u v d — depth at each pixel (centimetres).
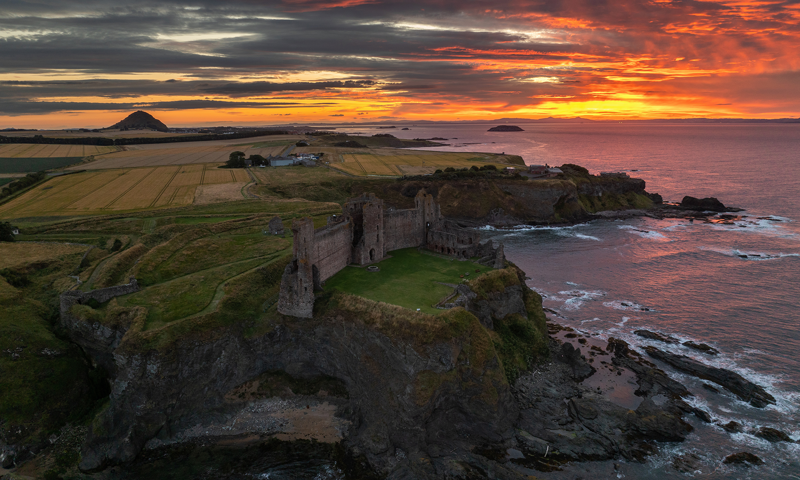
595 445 6384
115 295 8219
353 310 7531
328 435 6744
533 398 7294
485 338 7138
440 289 8238
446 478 5875
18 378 6956
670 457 6194
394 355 6944
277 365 7738
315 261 8188
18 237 11562
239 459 6391
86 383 7438
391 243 10412
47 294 8894
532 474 5994
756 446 6338
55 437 6744
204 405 7175
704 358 8256
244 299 8094
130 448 6488
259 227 12112
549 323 9681
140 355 6794
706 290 11156
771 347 8581
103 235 11894
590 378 7838
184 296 8162
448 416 6838
